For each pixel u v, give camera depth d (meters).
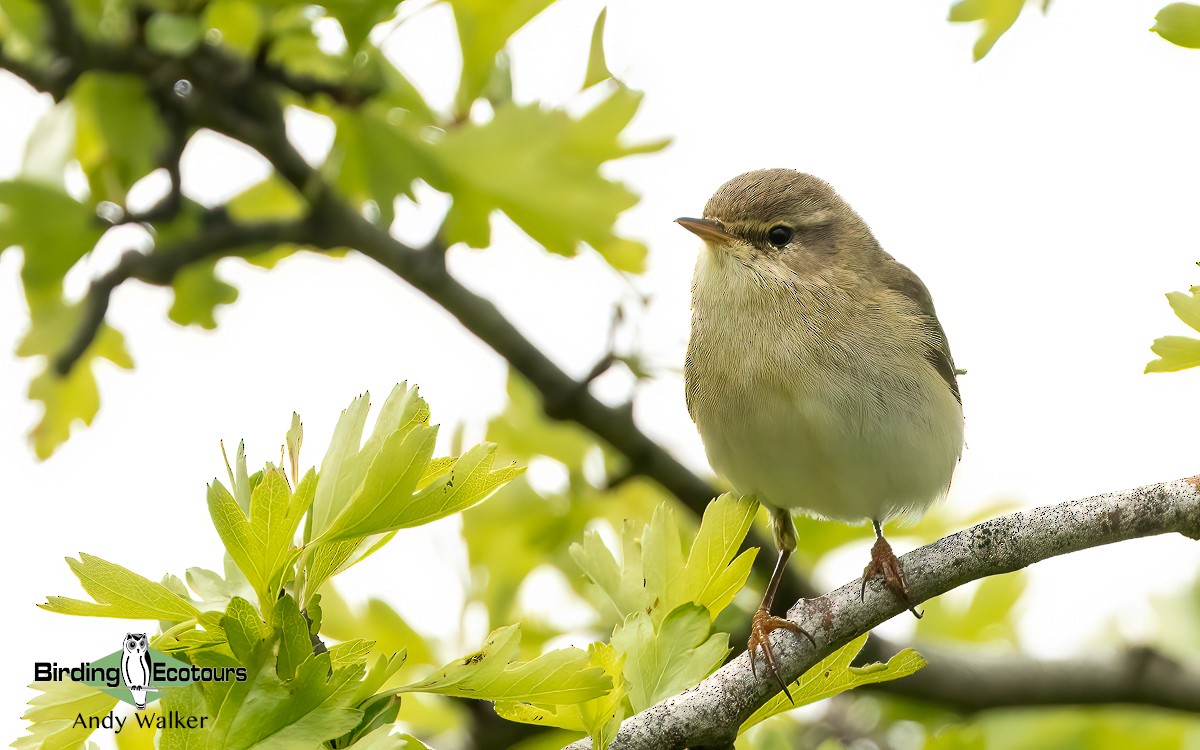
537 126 8.96
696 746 5.32
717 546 5.72
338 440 4.81
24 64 8.56
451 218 9.16
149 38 8.27
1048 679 9.45
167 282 9.11
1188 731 9.58
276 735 4.42
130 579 4.52
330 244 9.37
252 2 8.32
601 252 9.16
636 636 5.50
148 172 9.26
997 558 5.75
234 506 4.48
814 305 8.62
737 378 8.58
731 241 8.88
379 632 8.92
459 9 8.78
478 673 4.72
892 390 8.41
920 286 9.50
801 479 8.59
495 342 9.40
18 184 9.17
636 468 9.66
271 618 4.51
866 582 5.79
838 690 5.44
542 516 9.95
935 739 8.49
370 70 8.70
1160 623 10.24
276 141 9.09
